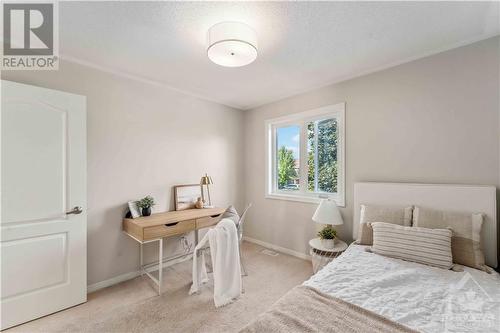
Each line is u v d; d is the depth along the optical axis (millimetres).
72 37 1866
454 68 2020
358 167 2615
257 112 3779
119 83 2539
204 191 3365
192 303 2064
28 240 1822
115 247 2467
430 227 1873
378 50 2090
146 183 2744
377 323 1029
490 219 1761
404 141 2291
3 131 1727
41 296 1865
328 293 1303
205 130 3406
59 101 1976
